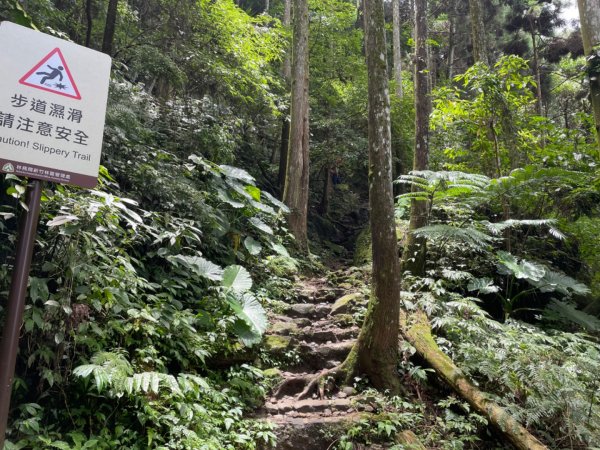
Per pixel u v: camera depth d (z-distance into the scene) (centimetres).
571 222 744
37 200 221
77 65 237
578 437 362
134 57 771
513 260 600
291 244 877
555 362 439
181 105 747
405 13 1973
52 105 225
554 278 604
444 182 645
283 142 1211
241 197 716
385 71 479
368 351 454
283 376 465
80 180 229
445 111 770
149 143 608
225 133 728
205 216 559
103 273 344
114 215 348
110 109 517
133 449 298
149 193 509
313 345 518
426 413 418
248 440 352
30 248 216
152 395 332
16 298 208
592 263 743
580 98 1214
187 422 331
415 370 440
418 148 711
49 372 291
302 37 976
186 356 406
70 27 725
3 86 213
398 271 461
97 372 285
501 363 427
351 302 619
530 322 641
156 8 844
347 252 1162
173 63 777
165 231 464
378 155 464
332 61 1430
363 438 381
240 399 405
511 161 728
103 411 316
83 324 315
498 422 368
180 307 447
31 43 224
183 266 509
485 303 645
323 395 439
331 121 1198
